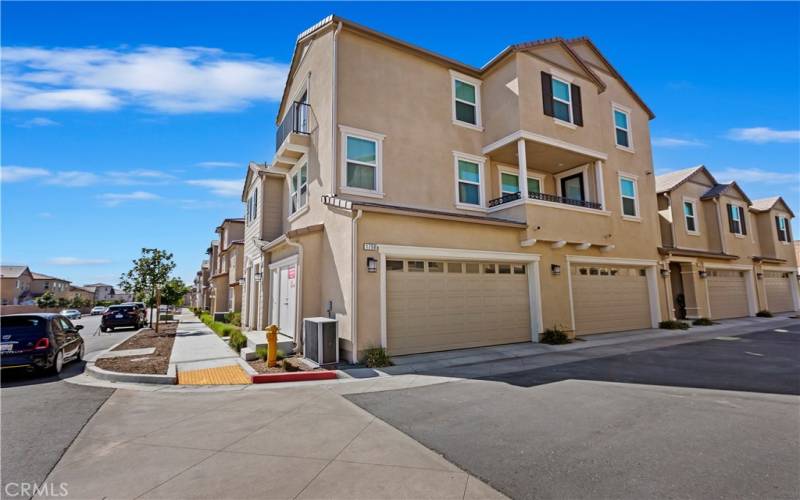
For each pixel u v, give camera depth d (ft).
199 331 61.36
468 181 42.45
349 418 17.39
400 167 38.01
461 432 15.53
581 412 17.80
